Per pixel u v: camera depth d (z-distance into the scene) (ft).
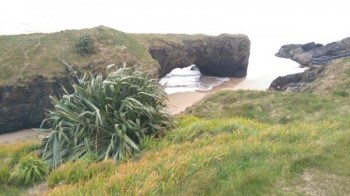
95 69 99.04
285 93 69.21
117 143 36.88
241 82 139.85
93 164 32.71
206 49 137.08
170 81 133.39
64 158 36.60
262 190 24.08
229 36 142.41
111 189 25.05
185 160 27.89
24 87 88.84
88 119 38.09
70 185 28.81
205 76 145.28
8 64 93.97
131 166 30.55
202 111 64.69
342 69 80.48
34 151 40.29
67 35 111.86
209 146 33.14
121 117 38.17
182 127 43.52
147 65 105.91
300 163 27.63
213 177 25.18
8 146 44.78
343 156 28.91
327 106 59.11
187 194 23.27
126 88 40.37
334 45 179.32
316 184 25.30
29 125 91.15
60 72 94.79
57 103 40.01
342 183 25.52
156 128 40.57
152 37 127.65
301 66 168.66
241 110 62.08
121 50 107.34
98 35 111.75
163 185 24.21
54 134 38.14
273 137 36.37
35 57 98.12
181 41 131.54
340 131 35.60
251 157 29.35
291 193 24.00
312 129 38.37
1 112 86.58
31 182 32.63
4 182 32.71
